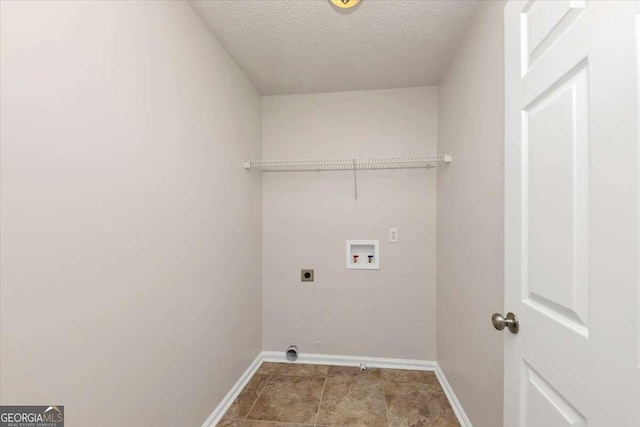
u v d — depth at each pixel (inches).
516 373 31.8
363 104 86.6
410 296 84.6
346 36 61.1
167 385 45.3
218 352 62.2
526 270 30.2
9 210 24.8
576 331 22.4
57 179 28.6
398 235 85.1
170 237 46.2
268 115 89.7
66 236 29.5
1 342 24.3
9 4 24.7
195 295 53.3
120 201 36.3
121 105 36.4
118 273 36.0
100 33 33.4
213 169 60.1
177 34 48.2
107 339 34.4
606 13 19.7
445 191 74.4
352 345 87.0
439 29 58.9
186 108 50.7
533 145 28.9
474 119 54.4
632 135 17.7
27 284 26.1
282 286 89.4
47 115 27.6
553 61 25.6
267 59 70.1
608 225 19.5
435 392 72.2
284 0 50.6
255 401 68.7
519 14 31.4
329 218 88.0
